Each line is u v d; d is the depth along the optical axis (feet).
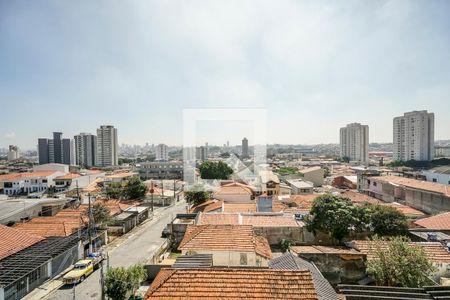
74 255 64.95
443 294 35.40
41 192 165.58
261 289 28.89
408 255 42.45
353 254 48.96
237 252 46.98
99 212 87.35
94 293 50.62
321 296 31.76
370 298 35.12
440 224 69.05
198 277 30.71
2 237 58.08
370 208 66.90
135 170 250.57
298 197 114.93
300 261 42.24
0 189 169.58
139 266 47.55
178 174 239.50
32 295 50.14
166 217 114.73
